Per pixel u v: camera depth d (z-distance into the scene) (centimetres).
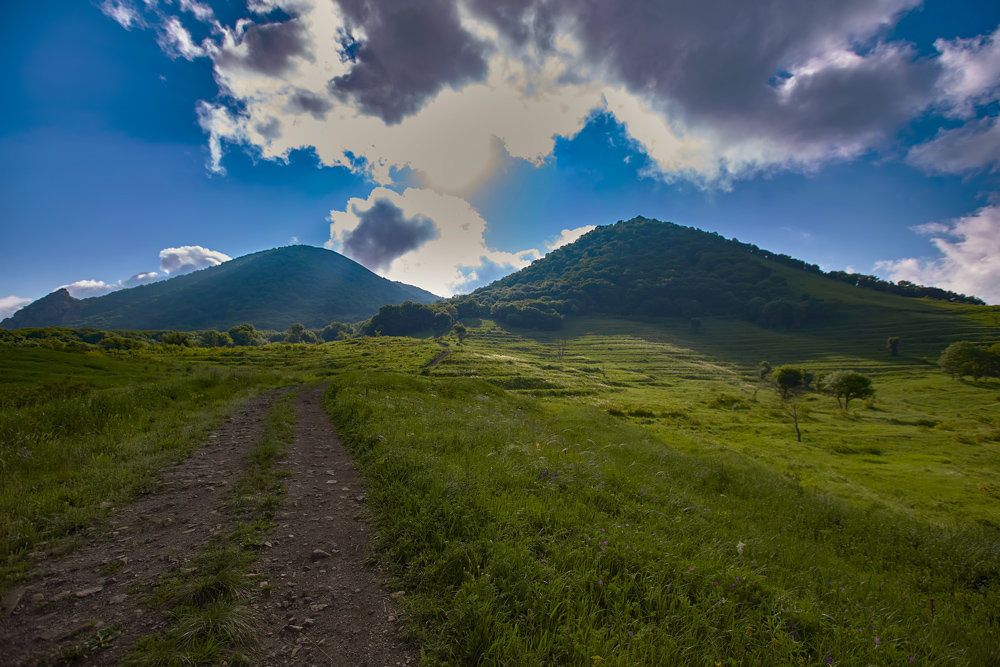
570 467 987
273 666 378
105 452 1008
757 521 1079
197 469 948
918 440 4503
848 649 446
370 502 759
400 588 507
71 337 13612
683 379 11131
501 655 387
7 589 466
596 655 386
